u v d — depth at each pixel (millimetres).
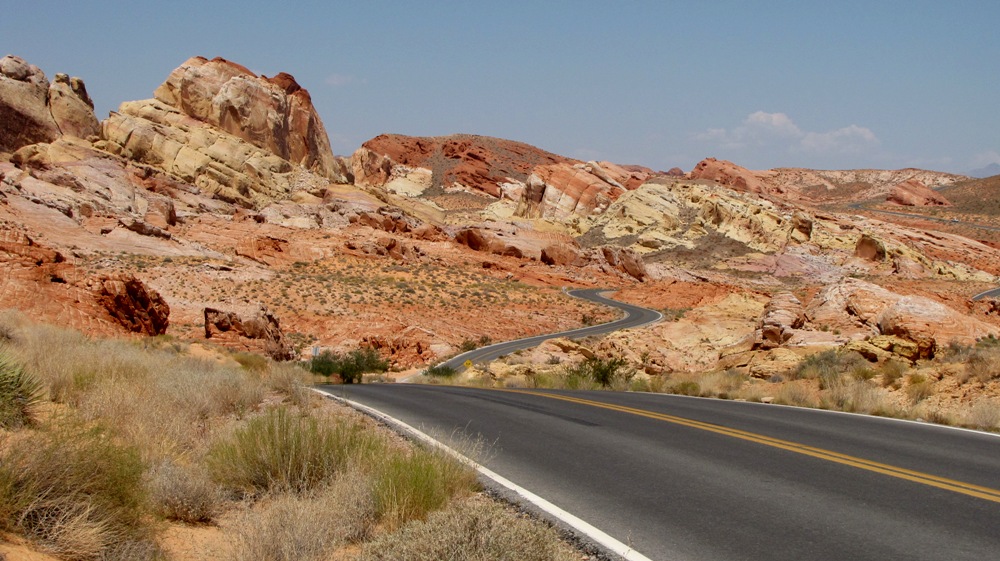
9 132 113375
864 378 18922
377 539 4738
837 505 6641
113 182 98000
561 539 5586
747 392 18375
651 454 9062
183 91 136500
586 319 81000
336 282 77188
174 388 10633
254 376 16172
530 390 19547
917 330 27234
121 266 63312
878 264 132750
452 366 50219
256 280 70250
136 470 5184
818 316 33406
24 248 25500
